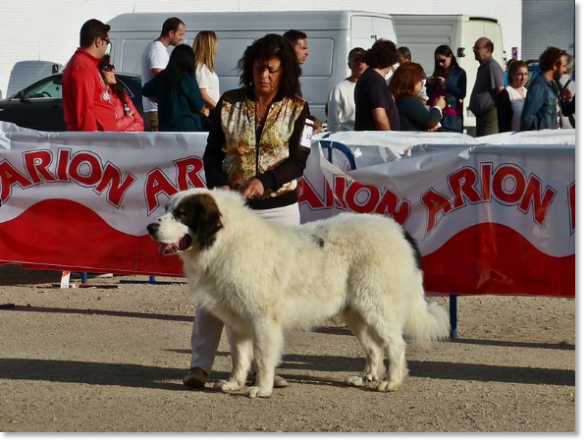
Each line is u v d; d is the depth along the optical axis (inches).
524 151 323.9
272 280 247.0
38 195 386.0
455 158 332.8
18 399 253.3
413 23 890.7
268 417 237.3
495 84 590.9
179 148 369.4
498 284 331.6
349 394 261.6
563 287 323.9
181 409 244.2
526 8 1487.5
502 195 328.5
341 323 360.8
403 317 261.9
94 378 277.7
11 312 374.9
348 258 255.8
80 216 383.2
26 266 389.1
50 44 984.9
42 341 326.6
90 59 420.2
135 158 374.6
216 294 249.4
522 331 349.4
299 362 300.5
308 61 703.7
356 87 410.6
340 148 349.7
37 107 715.4
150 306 388.8
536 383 274.4
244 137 257.4
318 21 703.1
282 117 256.7
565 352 315.6
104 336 335.3
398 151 351.3
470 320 368.2
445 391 264.8
